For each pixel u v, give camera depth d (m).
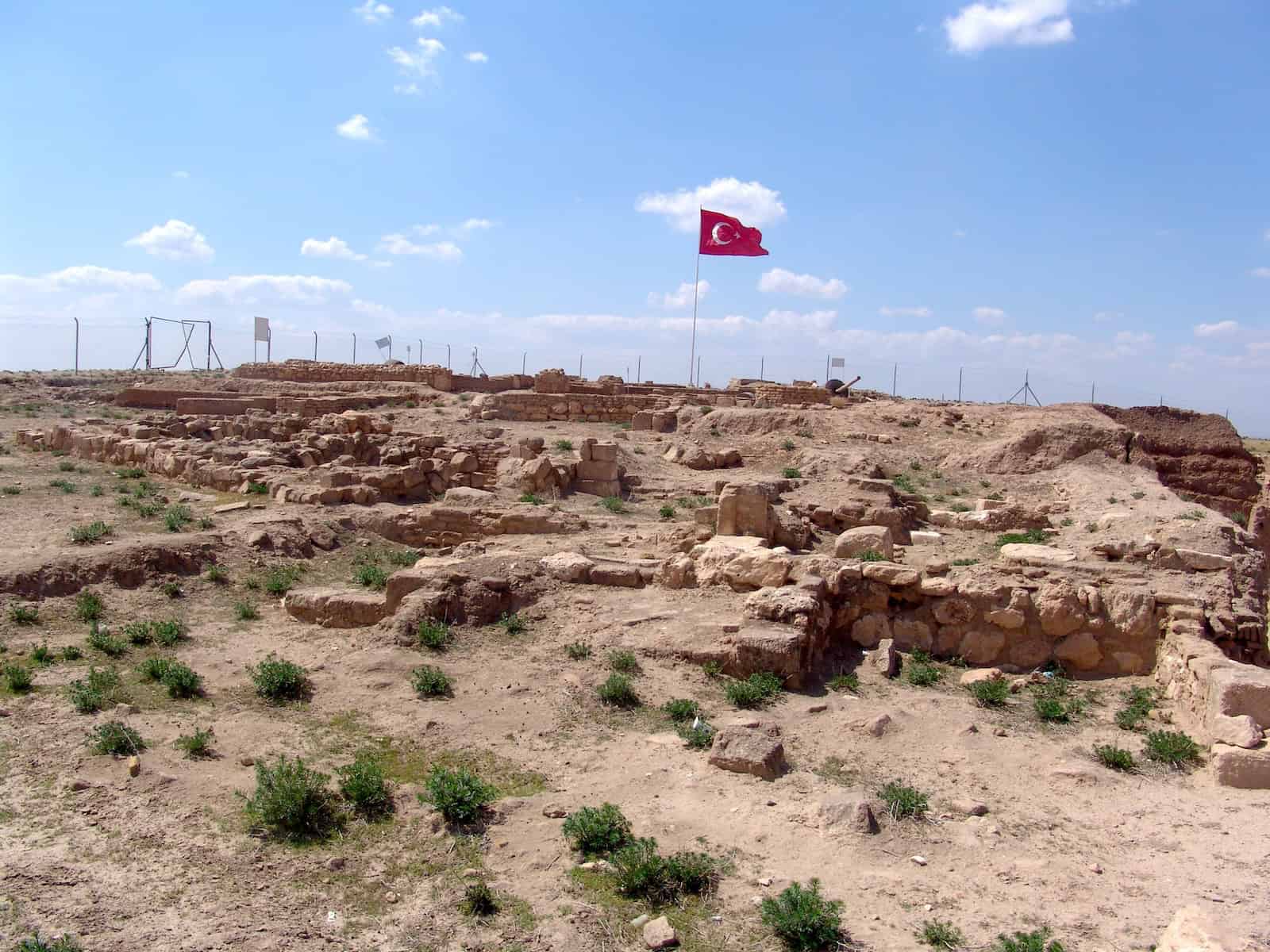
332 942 6.05
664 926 6.12
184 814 7.61
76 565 13.74
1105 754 9.35
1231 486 39.47
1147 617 11.98
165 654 11.73
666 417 36.44
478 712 10.09
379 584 15.17
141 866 6.81
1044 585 12.59
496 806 7.86
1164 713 10.66
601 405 39.28
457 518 19.17
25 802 7.67
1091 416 34.78
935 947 5.96
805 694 10.97
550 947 6.03
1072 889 6.73
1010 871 7.00
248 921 6.21
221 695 10.41
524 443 26.08
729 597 13.24
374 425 29.62
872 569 12.90
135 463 25.20
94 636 11.72
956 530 21.25
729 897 6.59
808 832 7.50
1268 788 8.62
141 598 13.69
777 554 13.54
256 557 15.98
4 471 23.61
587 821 7.29
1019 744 9.73
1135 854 7.35
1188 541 17.02
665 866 6.76
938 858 7.23
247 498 21.03
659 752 9.08
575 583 14.07
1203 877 6.87
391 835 7.44
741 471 29.45
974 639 12.45
